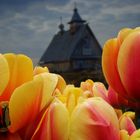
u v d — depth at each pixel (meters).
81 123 0.30
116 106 0.50
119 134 0.32
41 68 0.48
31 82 0.30
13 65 0.32
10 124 0.30
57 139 0.30
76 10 25.25
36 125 0.31
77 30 25.23
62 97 0.34
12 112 0.29
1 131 0.30
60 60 25.56
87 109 0.30
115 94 0.49
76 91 0.35
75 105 0.32
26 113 0.30
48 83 0.31
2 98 0.32
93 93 0.54
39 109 0.31
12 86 0.32
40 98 0.30
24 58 0.33
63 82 0.50
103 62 0.41
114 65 0.41
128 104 0.45
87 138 0.30
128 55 0.39
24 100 0.30
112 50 0.41
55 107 0.30
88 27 24.94
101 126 0.30
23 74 0.32
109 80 0.41
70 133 0.30
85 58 24.53
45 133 0.30
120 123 0.44
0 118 0.30
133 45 0.39
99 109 0.31
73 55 24.64
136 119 0.43
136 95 0.40
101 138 0.30
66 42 25.95
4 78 0.30
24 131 0.31
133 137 0.33
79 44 24.69
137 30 0.40
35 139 0.30
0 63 0.30
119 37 0.41
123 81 0.40
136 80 0.39
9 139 0.30
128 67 0.39
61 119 0.30
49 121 0.30
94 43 24.83
